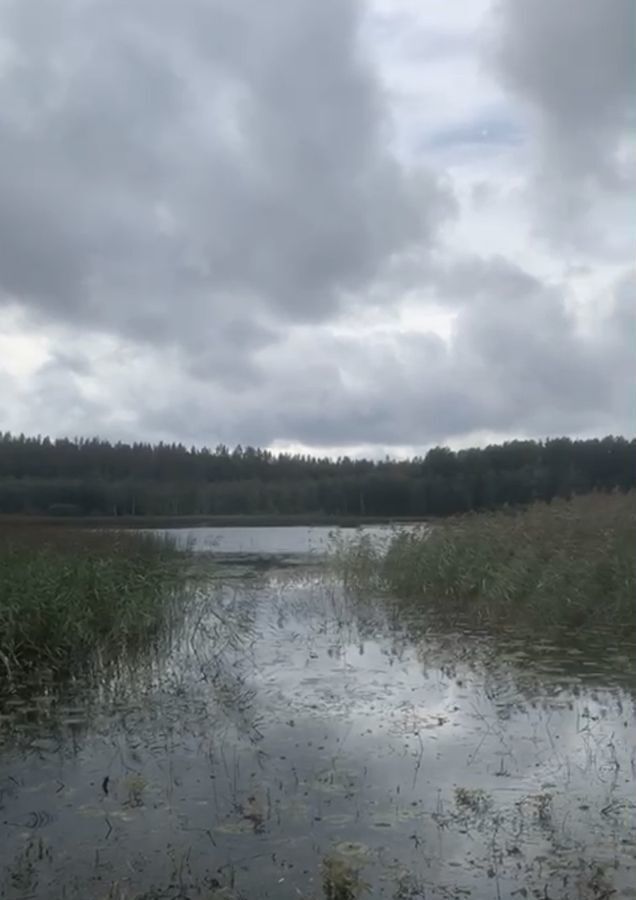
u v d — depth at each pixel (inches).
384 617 573.9
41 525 816.9
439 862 206.7
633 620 511.8
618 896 188.9
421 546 695.1
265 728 319.3
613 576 537.3
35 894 194.2
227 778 265.9
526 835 221.1
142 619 475.5
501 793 250.5
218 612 564.1
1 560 514.9
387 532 789.2
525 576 574.2
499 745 295.6
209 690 378.0
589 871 200.8
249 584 721.6
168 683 393.1
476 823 228.7
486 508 903.7
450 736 306.5
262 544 1207.6
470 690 373.4
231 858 210.7
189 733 315.0
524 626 526.6
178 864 206.7
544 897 189.6
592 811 236.2
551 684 382.0
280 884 197.0
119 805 245.3
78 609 454.3
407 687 380.2
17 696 374.3
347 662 434.3
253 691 374.6
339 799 247.0
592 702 352.2
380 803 243.8
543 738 303.3
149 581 535.8
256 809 239.8
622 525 631.8
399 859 208.5
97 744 304.3
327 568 808.9
